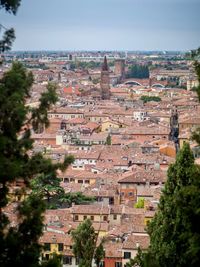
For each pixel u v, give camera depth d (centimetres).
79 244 12681
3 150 6600
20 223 6888
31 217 6844
